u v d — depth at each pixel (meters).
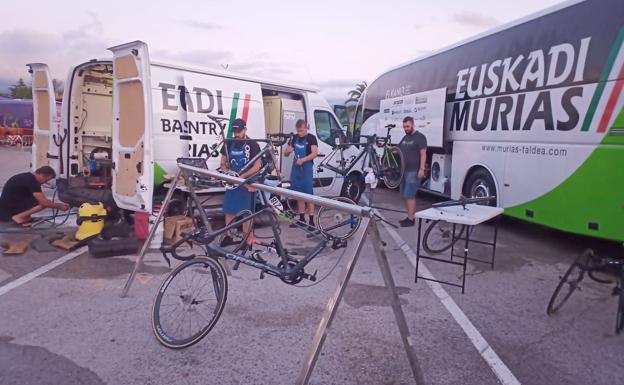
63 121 7.38
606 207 5.71
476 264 6.00
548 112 6.52
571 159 6.16
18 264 5.33
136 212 5.88
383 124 12.41
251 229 4.44
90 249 5.66
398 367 3.30
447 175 9.51
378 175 8.77
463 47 8.71
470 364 3.38
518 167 7.13
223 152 6.54
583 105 5.96
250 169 5.87
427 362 3.39
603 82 5.71
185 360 3.30
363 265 5.85
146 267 5.32
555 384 3.15
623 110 5.46
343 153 9.32
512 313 4.38
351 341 3.68
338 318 4.11
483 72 8.02
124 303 4.26
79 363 3.21
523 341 3.79
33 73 7.90
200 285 3.69
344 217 6.24
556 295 4.34
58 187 7.33
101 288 4.63
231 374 3.13
